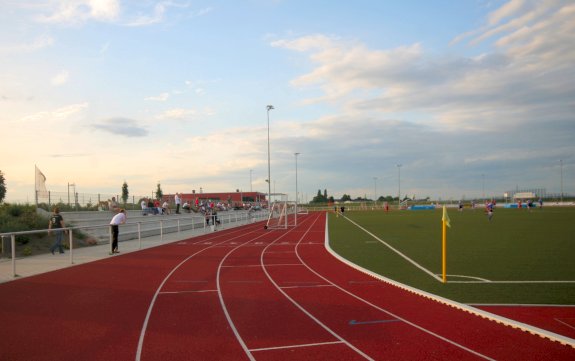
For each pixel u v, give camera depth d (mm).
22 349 6422
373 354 6148
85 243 22469
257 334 7117
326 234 29359
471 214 61219
